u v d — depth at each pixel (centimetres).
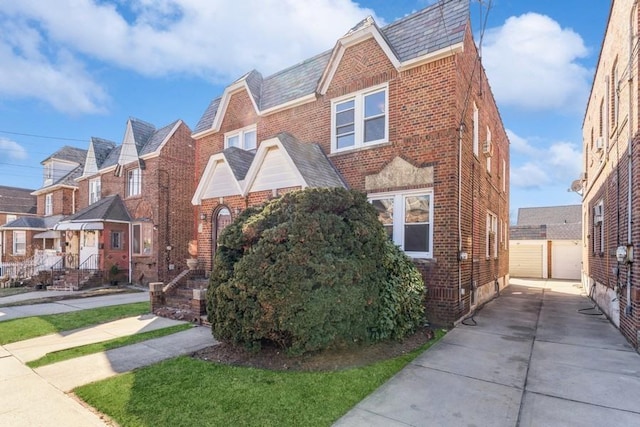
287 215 569
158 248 1688
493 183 1360
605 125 981
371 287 600
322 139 1070
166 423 364
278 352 569
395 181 907
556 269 2333
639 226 625
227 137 1373
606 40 977
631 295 665
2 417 382
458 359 570
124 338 702
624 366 539
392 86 933
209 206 1130
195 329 769
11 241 2433
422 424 364
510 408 400
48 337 724
